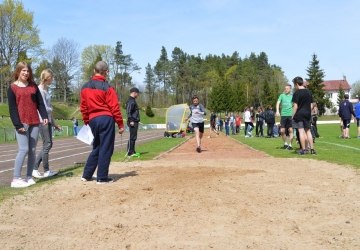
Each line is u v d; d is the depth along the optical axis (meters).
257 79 116.00
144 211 5.38
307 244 4.11
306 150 12.40
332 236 4.36
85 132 7.78
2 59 57.94
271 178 7.62
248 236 4.38
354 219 5.00
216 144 18.67
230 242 4.18
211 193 6.30
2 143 27.22
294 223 4.83
